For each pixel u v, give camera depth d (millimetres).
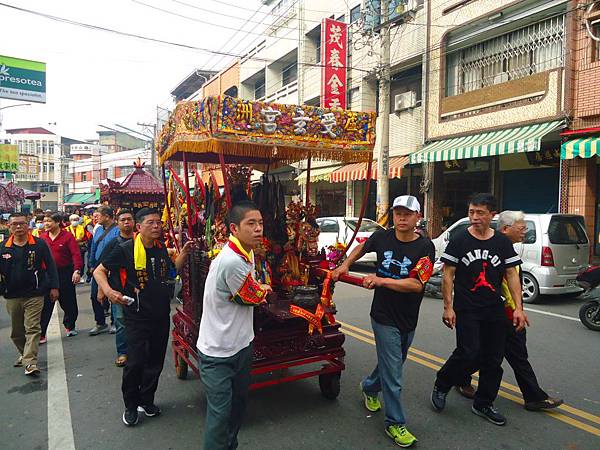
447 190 14062
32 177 52062
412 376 4449
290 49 20234
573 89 10016
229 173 4590
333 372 3838
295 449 3113
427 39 13391
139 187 10945
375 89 16031
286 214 4367
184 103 3869
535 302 7926
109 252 3461
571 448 3117
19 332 4762
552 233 7754
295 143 3594
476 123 12117
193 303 3932
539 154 11445
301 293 3578
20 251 4590
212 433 2516
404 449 3111
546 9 10383
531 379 3670
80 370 4727
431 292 8555
